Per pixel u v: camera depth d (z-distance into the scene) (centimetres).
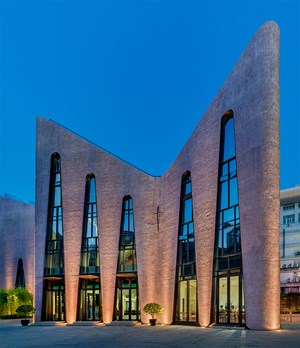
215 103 2606
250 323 2105
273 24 2209
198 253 2612
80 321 3272
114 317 3192
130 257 3228
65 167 3534
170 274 2944
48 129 3669
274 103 2159
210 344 1588
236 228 2316
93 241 3375
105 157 3422
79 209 3428
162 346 1605
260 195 2119
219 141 2530
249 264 2144
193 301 2680
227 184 2442
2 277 5062
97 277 3328
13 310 4278
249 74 2283
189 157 2833
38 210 3569
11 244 5106
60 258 3453
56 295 3472
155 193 3206
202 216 2614
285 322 2820
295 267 8119
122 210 3303
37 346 1728
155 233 3153
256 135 2183
